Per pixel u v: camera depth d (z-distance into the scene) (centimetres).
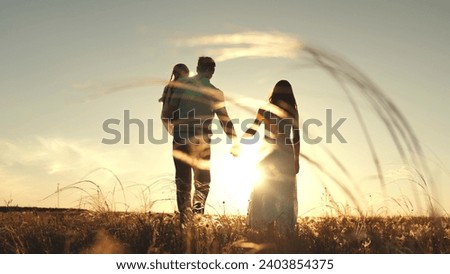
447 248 738
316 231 873
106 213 882
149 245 778
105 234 808
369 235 779
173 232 816
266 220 1044
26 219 884
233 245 752
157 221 836
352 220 827
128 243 784
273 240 838
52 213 908
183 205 1095
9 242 801
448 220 773
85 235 823
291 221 1049
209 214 886
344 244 781
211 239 788
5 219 882
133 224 852
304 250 770
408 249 734
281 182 1057
